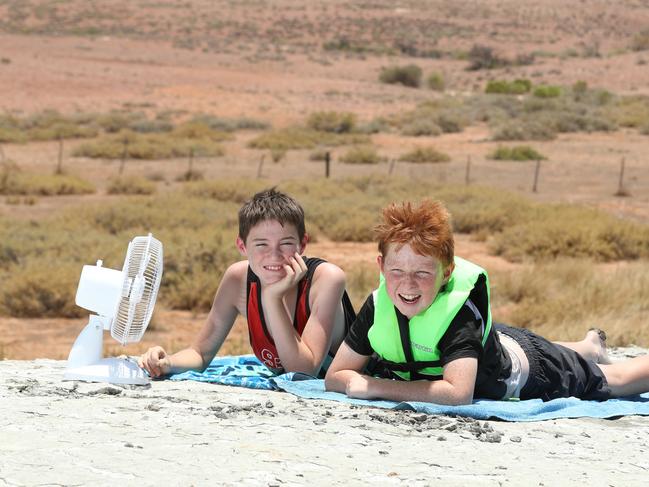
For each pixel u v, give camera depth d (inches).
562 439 183.6
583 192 1417.3
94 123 2389.3
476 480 146.9
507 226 1046.4
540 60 5032.0
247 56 4648.1
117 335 225.6
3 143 2027.6
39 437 161.3
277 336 225.3
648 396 235.6
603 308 589.3
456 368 199.3
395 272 195.8
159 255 225.0
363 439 171.5
